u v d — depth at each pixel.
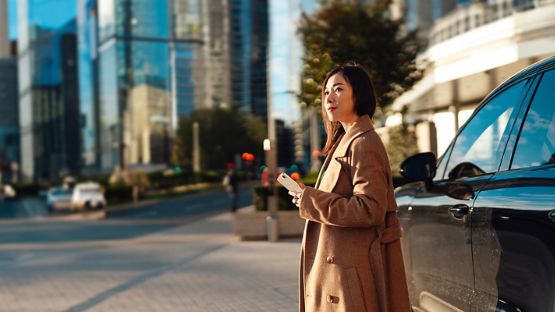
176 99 140.50
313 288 2.30
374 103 2.32
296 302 6.21
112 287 7.94
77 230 21.83
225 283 7.73
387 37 9.94
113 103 139.25
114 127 138.75
